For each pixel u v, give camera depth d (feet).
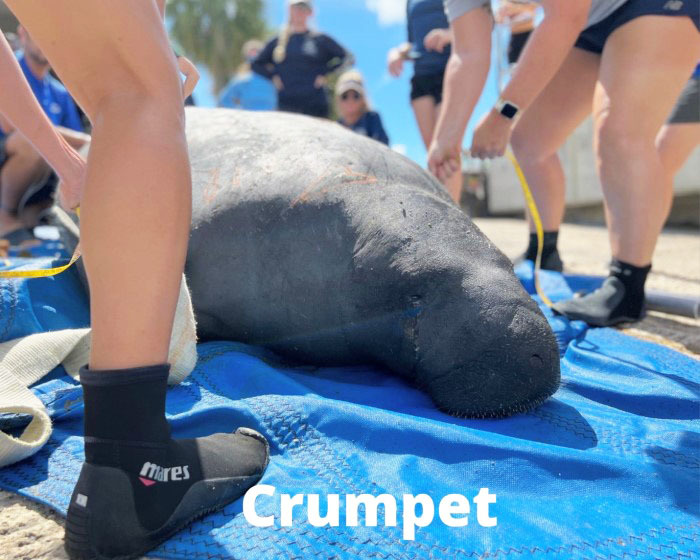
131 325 3.39
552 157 11.30
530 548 3.65
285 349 6.71
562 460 4.50
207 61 68.18
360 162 6.39
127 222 3.34
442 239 5.74
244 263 6.38
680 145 10.31
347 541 3.67
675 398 5.79
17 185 15.84
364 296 5.81
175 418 5.02
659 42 7.65
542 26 7.39
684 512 4.12
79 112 18.70
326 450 4.65
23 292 6.79
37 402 5.29
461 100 9.00
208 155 7.09
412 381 6.08
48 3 3.36
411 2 14.78
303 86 21.26
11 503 4.27
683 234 24.54
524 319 5.36
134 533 3.53
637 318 8.59
